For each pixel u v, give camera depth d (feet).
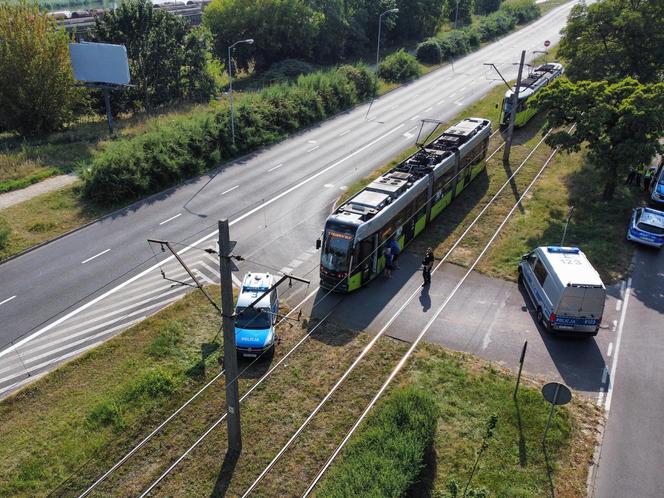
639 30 136.98
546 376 69.10
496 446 58.70
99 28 168.25
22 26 146.20
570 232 102.78
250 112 150.92
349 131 163.12
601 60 145.48
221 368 69.31
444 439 59.52
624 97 103.65
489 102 188.44
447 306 83.10
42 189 119.24
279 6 227.20
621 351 73.97
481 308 82.64
